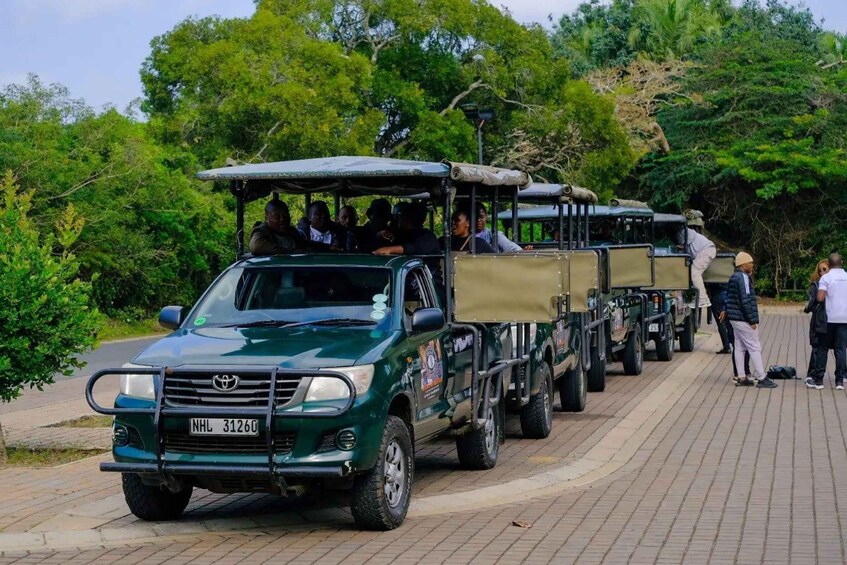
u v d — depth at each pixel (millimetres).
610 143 41375
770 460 11977
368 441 8383
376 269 9844
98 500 9797
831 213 46656
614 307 18344
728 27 61219
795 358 23438
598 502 9992
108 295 34156
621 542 8453
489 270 10602
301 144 34750
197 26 38250
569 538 8594
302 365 8414
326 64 36156
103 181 32844
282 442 8297
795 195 46312
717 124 47281
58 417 15008
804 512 9461
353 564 7816
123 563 7855
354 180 11828
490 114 27656
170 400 8461
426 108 39125
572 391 15500
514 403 12305
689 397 17312
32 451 12391
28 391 18344
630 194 49312
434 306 10281
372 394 8445
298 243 12008
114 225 32938
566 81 41500
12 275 11578
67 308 11984
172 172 35344
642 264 17797
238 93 35000
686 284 19188
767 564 7770
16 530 8695
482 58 39938
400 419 8938
